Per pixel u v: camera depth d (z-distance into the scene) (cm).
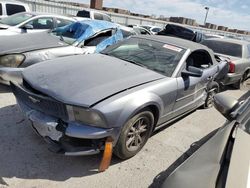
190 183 177
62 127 280
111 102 280
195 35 1009
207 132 455
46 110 290
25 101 314
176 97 374
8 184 271
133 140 329
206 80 473
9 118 399
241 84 813
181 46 425
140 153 356
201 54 475
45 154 326
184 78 388
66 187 279
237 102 288
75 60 373
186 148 390
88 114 271
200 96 480
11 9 1074
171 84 357
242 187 159
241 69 754
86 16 1523
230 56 759
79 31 579
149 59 395
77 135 274
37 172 295
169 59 394
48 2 2109
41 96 289
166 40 445
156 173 322
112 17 2688
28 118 304
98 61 374
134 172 318
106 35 611
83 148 289
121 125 291
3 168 293
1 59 456
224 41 809
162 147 382
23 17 823
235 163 178
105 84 304
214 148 206
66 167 309
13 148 329
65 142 286
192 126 470
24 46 495
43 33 592
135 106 296
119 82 315
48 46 511
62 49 518
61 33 599
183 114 446
